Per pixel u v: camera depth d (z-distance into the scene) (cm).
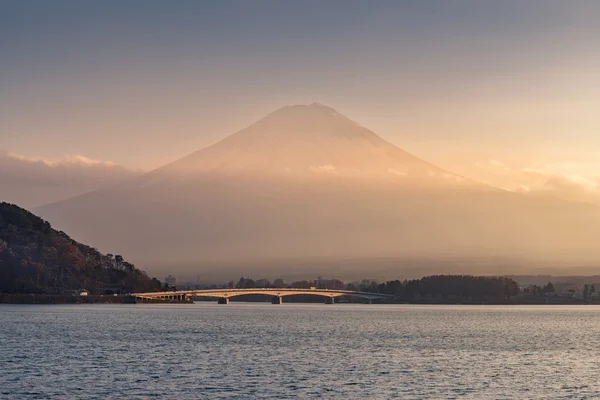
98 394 15925
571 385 17775
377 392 16575
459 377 18788
